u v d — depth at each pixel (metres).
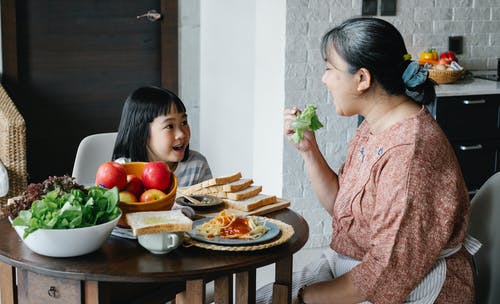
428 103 2.22
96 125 4.80
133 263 1.89
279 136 4.17
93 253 1.95
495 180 2.38
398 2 4.31
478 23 4.59
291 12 4.01
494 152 4.22
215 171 4.86
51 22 4.58
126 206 2.06
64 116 4.71
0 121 3.79
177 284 2.21
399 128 2.12
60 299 1.91
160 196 2.12
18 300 2.11
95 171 2.87
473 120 4.13
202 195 2.38
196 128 4.98
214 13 4.70
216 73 4.75
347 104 2.20
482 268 2.36
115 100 4.80
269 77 4.21
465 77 4.49
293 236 2.12
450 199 2.04
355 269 2.11
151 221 1.96
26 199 2.02
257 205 2.32
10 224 2.17
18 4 4.49
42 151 4.70
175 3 4.77
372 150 2.18
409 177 2.03
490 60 4.67
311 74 4.11
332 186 2.50
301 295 2.25
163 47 4.81
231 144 4.69
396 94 2.17
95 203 1.94
